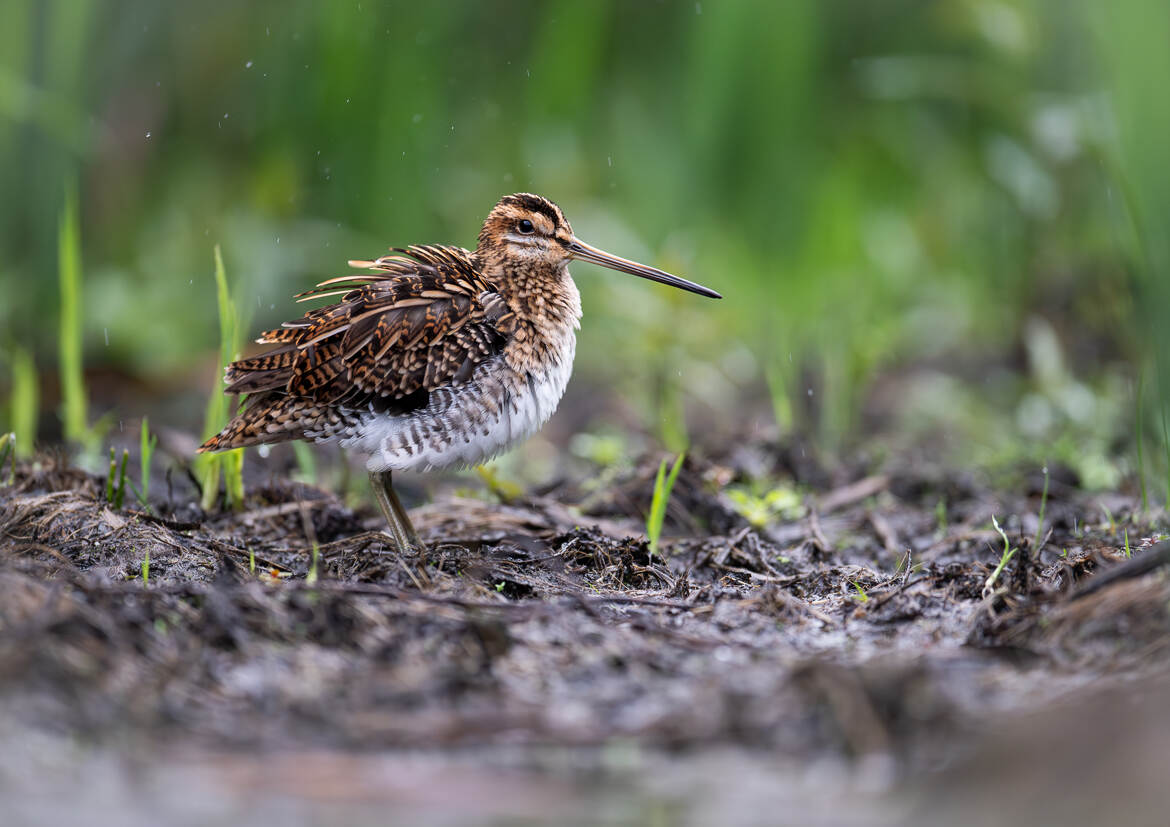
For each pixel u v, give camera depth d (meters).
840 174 17.80
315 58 16.17
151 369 15.52
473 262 10.48
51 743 6.34
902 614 8.33
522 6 18.30
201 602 7.72
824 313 16.47
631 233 17.20
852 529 11.09
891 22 18.36
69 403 12.02
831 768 6.39
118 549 9.03
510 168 18.27
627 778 6.30
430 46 16.47
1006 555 8.73
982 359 16.69
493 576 8.98
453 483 12.70
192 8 16.42
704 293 10.94
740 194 17.28
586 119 18.17
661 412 14.27
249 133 16.92
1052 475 12.36
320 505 10.44
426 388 9.52
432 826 5.85
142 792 6.05
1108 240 16.08
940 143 18.52
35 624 6.96
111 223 16.95
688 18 18.16
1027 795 6.06
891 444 13.91
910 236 18.12
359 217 16.45
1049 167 16.36
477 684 7.10
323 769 6.30
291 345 9.66
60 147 15.12
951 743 6.52
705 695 6.96
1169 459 10.88
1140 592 7.53
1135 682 6.89
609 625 7.95
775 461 12.64
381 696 6.92
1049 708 6.70
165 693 6.79
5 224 15.19
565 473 13.21
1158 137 11.52
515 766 6.39
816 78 17.36
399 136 16.36
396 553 9.29
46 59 14.80
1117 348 15.75
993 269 17.55
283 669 7.18
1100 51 12.76
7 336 15.08
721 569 9.68
